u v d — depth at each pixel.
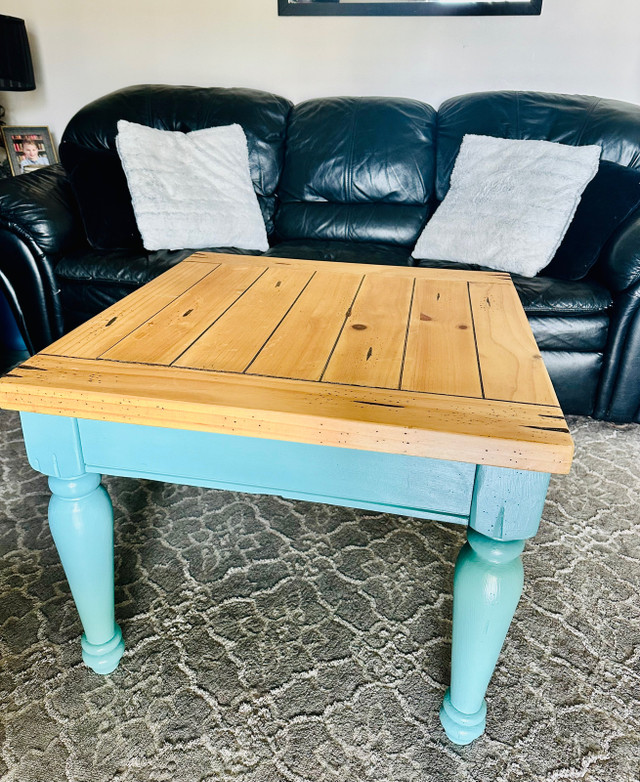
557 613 1.20
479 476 0.77
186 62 2.66
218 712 0.99
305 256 2.08
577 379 1.84
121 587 1.24
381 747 0.94
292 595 1.23
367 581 1.27
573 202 1.96
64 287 2.02
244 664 1.08
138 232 2.12
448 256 2.08
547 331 1.77
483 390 0.83
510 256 1.92
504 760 0.93
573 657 1.10
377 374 0.88
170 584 1.25
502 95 2.26
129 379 0.85
